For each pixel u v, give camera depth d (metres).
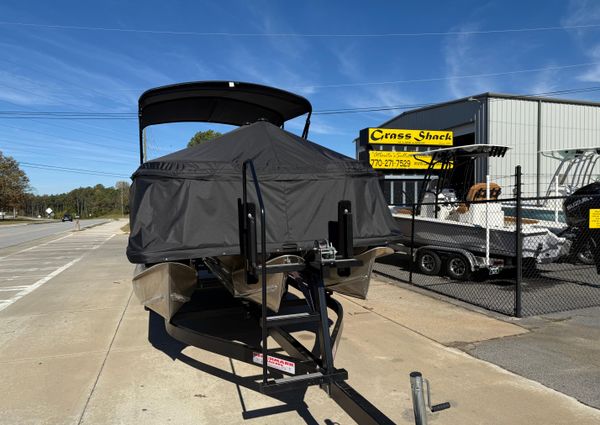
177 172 3.54
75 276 9.55
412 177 17.47
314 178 3.79
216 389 3.70
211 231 3.50
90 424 3.14
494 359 4.25
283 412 3.30
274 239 3.55
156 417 3.24
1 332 5.34
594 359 4.23
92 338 5.06
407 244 9.48
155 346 4.76
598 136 20.28
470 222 8.27
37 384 3.81
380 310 6.09
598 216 7.35
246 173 3.50
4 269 10.88
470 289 7.43
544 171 19.34
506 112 18.88
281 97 5.83
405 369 4.04
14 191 73.19
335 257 3.37
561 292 7.17
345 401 2.72
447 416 3.19
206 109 6.34
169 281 3.62
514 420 3.13
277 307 3.59
